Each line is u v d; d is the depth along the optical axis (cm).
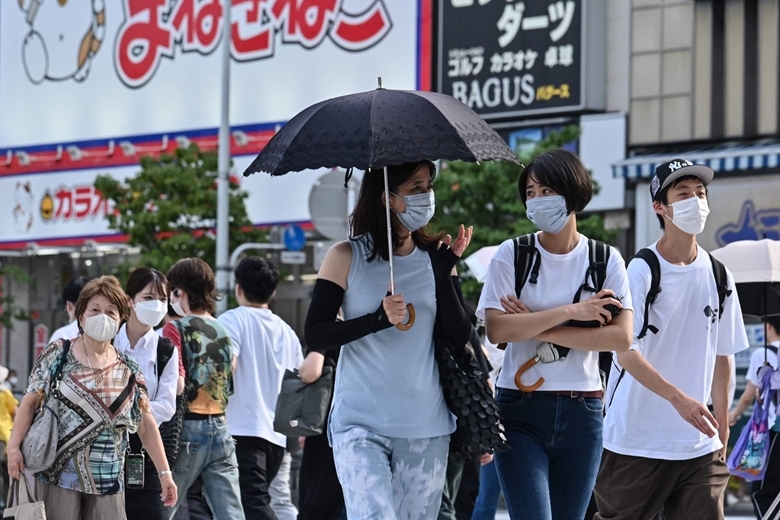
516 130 5028
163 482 1448
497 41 5056
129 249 6656
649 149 4750
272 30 5953
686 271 1262
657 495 1283
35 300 7162
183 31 6316
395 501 1083
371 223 1070
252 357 1770
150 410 1452
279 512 1916
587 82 4847
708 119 4631
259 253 5134
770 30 4509
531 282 1175
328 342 1054
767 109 4519
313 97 5800
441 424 1084
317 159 1032
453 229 4081
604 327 1152
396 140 1023
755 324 3888
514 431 1171
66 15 6812
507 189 4019
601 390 1193
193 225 5191
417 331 1072
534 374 1170
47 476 1374
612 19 4866
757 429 1705
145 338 1531
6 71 7038
